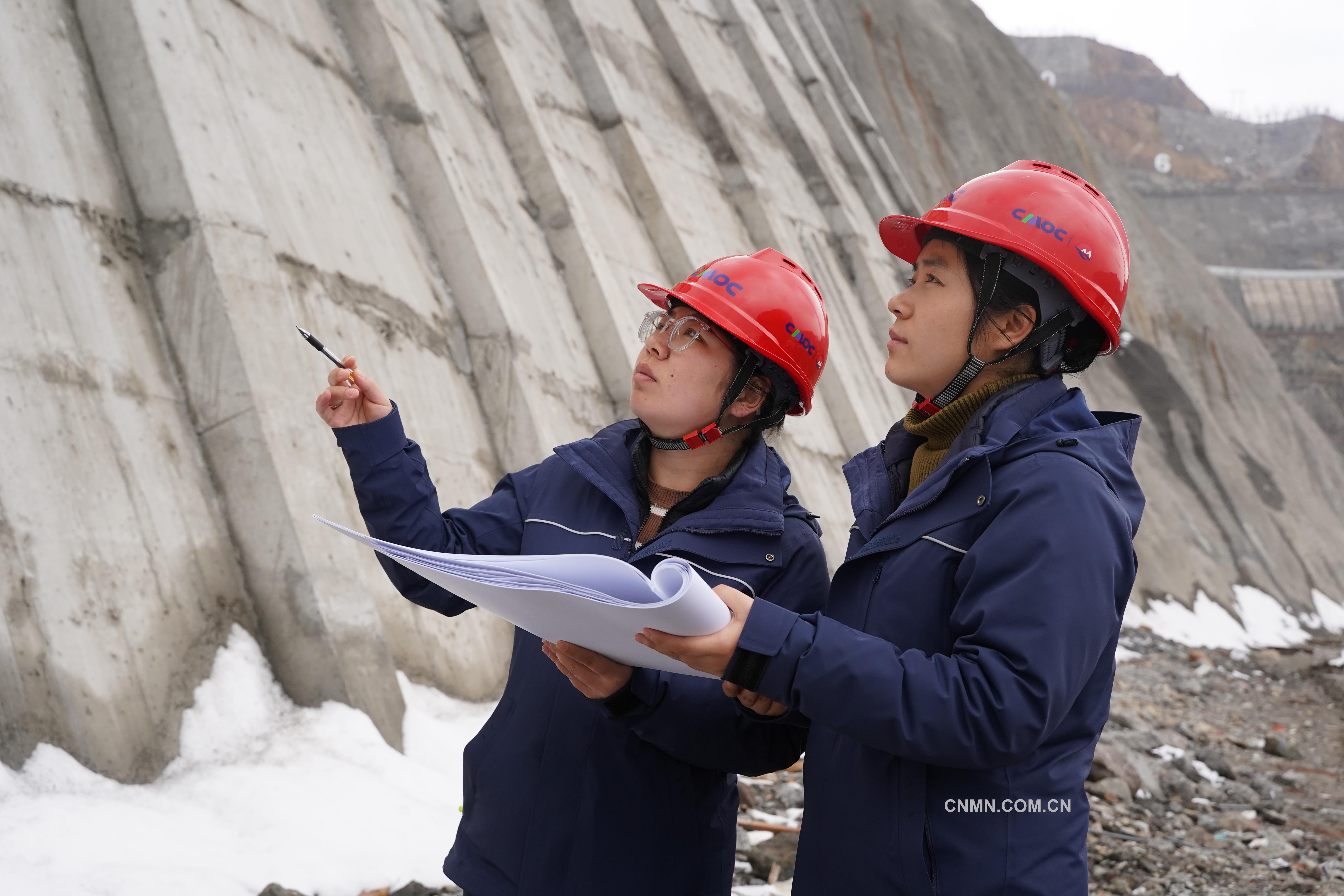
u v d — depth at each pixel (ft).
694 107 40.55
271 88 18.26
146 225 14.38
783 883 12.96
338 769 12.21
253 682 13.06
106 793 10.48
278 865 10.14
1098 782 20.70
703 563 6.71
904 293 6.11
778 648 4.92
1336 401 169.99
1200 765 24.95
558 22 34.47
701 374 6.98
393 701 14.24
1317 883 16.74
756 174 40.65
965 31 81.25
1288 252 193.06
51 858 9.03
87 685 10.93
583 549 6.87
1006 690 4.68
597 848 6.48
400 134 22.52
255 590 13.74
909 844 5.15
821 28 58.70
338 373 6.61
